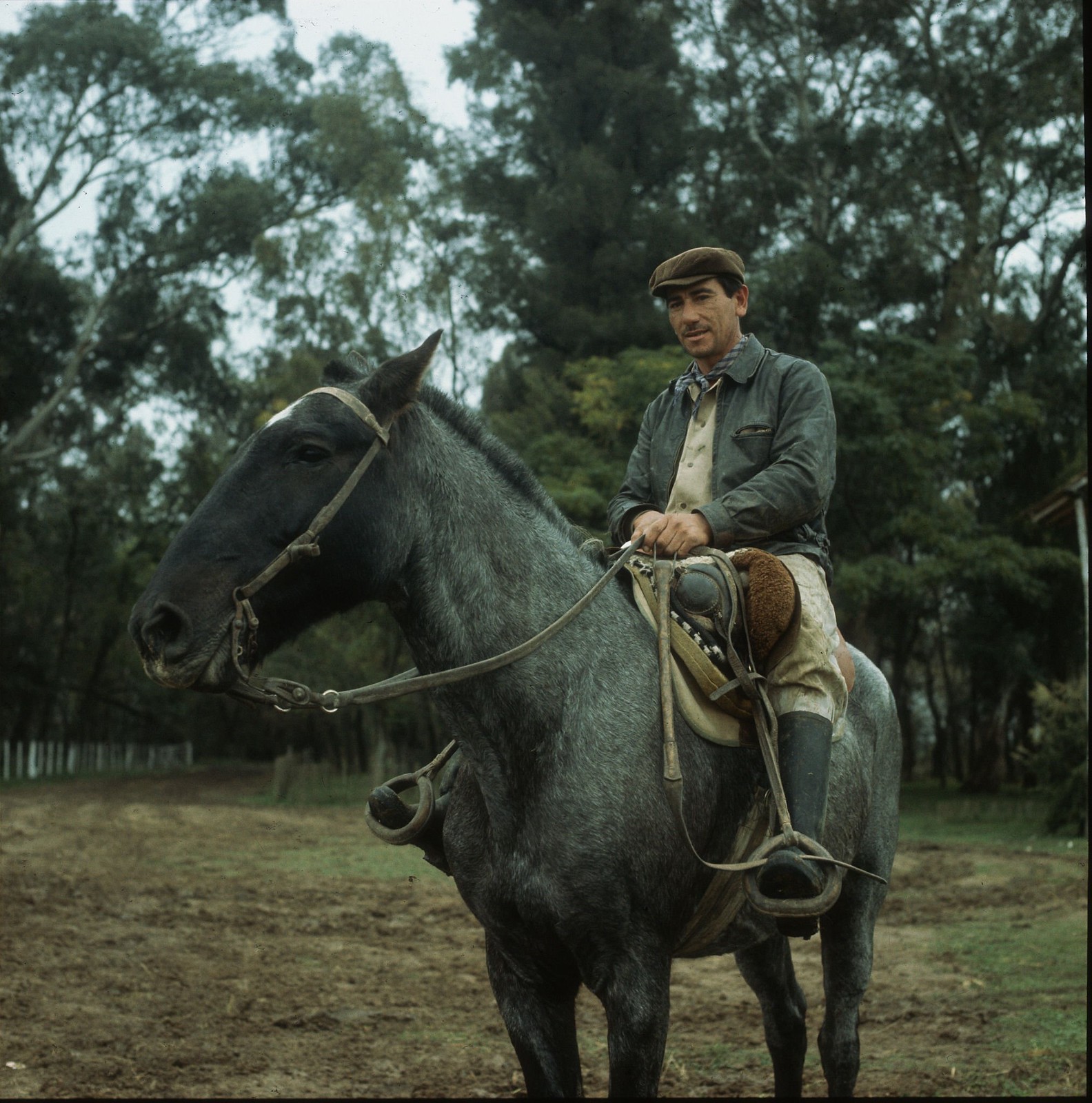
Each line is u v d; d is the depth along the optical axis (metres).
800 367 3.21
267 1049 5.39
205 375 39.06
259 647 2.54
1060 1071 4.93
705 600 2.86
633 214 29.14
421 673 2.84
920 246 31.17
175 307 38.31
